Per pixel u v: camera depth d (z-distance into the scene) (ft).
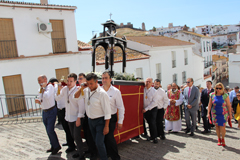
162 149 16.31
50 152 14.92
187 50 77.87
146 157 14.56
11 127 22.15
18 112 36.47
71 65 43.11
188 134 21.43
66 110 13.71
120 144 17.22
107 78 12.85
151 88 17.53
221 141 18.22
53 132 14.35
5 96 34.86
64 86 14.12
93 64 18.17
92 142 13.57
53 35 40.98
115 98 12.83
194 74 84.79
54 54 40.40
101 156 11.93
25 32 37.01
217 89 17.25
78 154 14.06
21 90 36.94
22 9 36.40
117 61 47.78
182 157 14.79
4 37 35.12
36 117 26.66
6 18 35.12
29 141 17.28
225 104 17.28
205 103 21.81
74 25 43.50
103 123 12.05
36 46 38.45
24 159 13.60
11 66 35.40
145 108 17.28
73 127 13.50
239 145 17.71
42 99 14.14
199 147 17.12
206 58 111.86
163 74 64.85
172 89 22.25
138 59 54.75
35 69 38.22
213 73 118.83
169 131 22.79
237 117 24.21
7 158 13.73
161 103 18.63
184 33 110.83
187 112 21.40
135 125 16.62
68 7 41.60
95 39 17.66
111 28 17.58
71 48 43.19
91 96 11.85
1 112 34.27
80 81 13.78
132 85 15.98
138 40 65.87
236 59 79.46
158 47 60.90
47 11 39.40
